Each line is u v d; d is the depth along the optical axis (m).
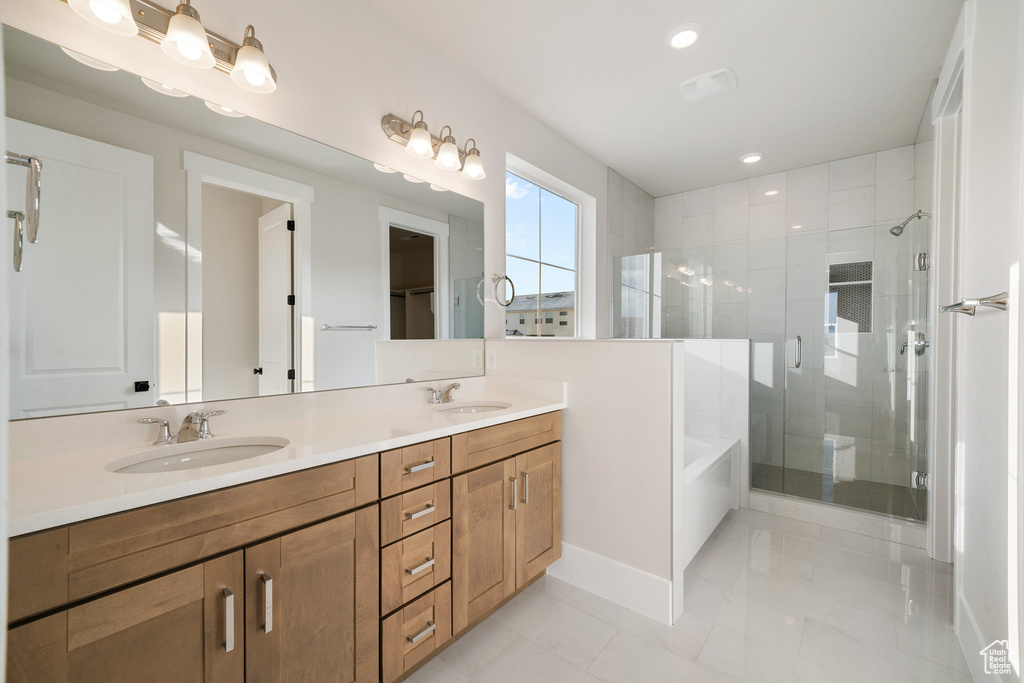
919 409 2.68
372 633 1.38
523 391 2.34
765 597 2.05
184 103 1.45
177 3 1.41
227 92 1.55
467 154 2.26
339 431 1.54
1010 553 1.24
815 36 2.16
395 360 2.07
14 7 1.16
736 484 3.10
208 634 1.05
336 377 1.85
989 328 1.43
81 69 1.26
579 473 2.16
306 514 1.22
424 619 1.54
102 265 1.29
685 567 2.31
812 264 3.14
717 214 4.26
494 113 2.62
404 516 1.47
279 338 1.68
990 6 1.46
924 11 1.98
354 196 1.92
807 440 3.12
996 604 1.36
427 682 1.54
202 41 1.29
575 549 2.17
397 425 1.64
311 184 1.78
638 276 3.82
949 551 2.35
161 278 1.40
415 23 2.08
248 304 1.60
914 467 2.71
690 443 3.00
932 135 2.55
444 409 2.19
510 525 1.89
